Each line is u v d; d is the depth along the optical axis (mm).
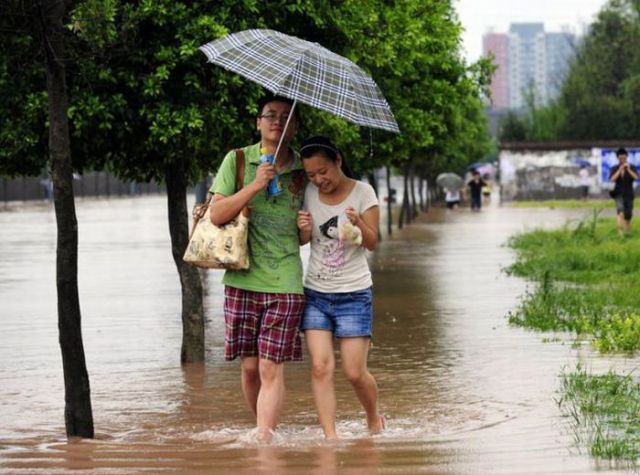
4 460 10867
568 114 96312
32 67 15227
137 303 25094
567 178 86688
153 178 17531
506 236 48312
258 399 11680
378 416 12195
